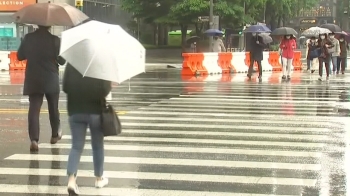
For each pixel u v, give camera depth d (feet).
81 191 20.36
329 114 40.57
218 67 89.04
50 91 27.27
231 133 32.53
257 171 23.40
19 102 47.39
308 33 92.43
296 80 73.72
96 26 19.12
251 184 21.33
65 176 22.59
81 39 18.47
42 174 22.91
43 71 26.78
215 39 105.40
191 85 65.77
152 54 166.61
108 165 24.48
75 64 18.48
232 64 91.40
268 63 97.66
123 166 24.30
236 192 20.21
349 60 143.33
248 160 25.46
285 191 20.34
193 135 31.86
